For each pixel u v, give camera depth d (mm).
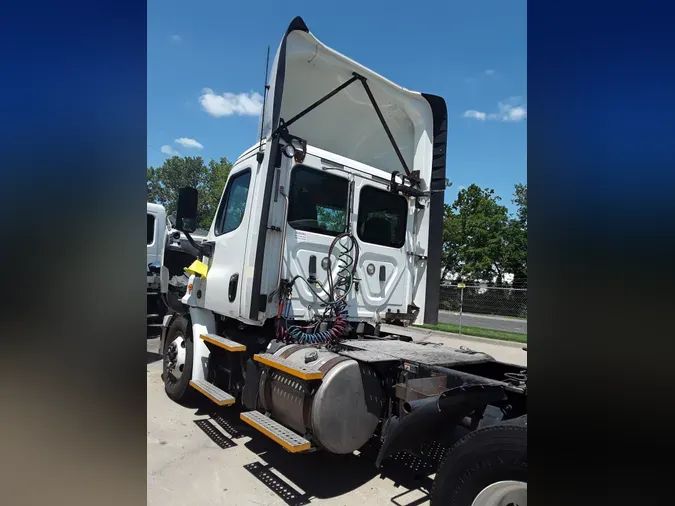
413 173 4656
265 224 3465
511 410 2535
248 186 3971
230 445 3691
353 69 4000
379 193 4367
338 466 3361
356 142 4785
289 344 3416
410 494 2967
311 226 3807
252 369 3564
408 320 4492
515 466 1949
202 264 4418
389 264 4375
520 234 28219
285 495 2918
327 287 3863
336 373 2781
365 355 3043
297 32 3580
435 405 2426
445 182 4562
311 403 2764
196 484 3029
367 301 4148
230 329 4285
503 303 16094
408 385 2805
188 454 3498
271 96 3537
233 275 3797
